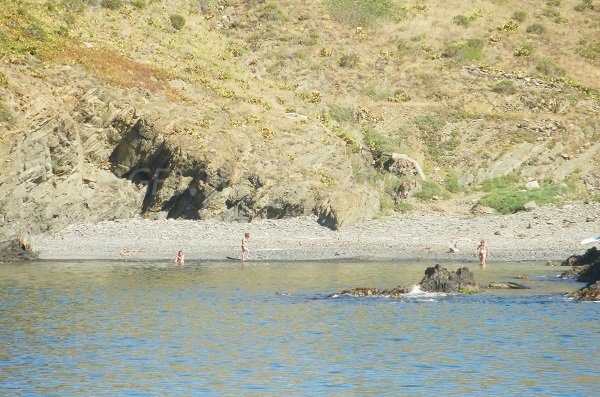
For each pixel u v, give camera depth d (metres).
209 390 62.44
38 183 146.62
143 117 158.00
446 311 92.25
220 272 123.00
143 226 153.62
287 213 162.25
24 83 150.25
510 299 99.62
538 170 188.12
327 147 175.12
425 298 100.50
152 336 80.12
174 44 195.88
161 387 63.16
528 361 70.62
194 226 154.75
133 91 162.00
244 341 78.31
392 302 98.25
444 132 197.00
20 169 143.50
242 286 110.06
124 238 147.62
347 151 182.38
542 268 128.38
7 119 143.50
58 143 149.38
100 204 153.88
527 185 182.62
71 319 87.75
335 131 186.75
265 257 137.50
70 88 154.88
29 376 65.75
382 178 182.38
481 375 66.50
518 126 199.00
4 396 60.50
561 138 195.12
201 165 157.25
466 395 61.28
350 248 144.88
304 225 158.12
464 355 72.75
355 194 163.75
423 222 162.25
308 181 166.25
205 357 72.25
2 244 135.50
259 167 163.12
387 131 196.00
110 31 188.75
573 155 191.38
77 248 141.38
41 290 105.44
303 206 162.62
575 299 99.19
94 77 160.00
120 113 157.12
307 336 80.38
